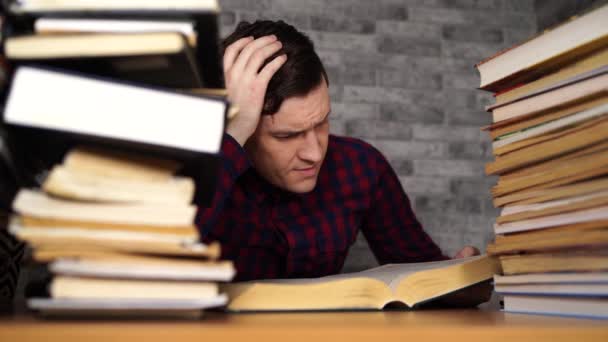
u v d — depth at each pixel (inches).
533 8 100.7
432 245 58.5
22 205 15.0
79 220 15.3
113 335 12.4
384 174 57.8
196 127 16.2
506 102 24.4
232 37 44.4
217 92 19.3
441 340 13.5
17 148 15.7
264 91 36.9
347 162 55.5
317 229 51.8
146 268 15.3
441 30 96.3
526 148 23.0
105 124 15.2
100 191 15.4
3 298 26.6
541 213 22.0
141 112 15.6
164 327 12.8
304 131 41.3
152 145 15.7
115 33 16.0
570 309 20.6
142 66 16.7
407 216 58.7
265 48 37.7
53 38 15.3
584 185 20.0
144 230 15.7
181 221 15.9
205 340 12.7
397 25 94.8
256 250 51.1
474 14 98.2
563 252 20.9
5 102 15.1
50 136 15.4
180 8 15.9
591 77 20.1
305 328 13.1
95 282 15.0
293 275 52.1
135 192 15.8
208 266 15.9
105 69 16.9
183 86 18.9
